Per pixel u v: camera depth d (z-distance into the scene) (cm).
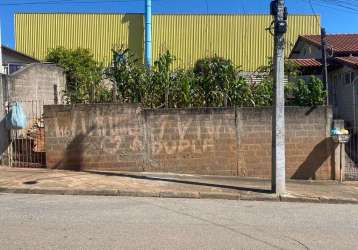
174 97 1652
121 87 1658
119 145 1506
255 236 809
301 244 768
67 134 1496
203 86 1667
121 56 1688
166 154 1520
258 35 4403
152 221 900
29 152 1536
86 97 1677
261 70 1864
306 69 2750
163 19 4425
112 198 1156
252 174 1542
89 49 4169
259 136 1540
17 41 4484
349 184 1517
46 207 1013
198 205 1099
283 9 1229
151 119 1514
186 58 4397
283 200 1217
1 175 1350
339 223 949
